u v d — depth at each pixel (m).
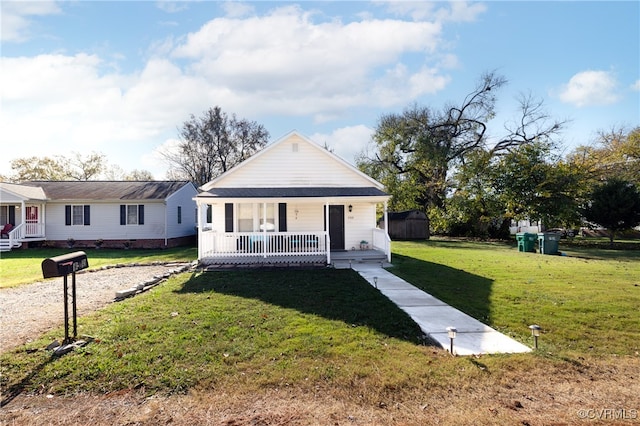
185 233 26.41
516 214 24.38
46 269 4.75
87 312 6.96
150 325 5.79
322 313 6.53
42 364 4.30
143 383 3.83
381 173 32.56
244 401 3.45
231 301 7.48
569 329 5.65
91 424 3.12
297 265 12.44
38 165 41.00
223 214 15.16
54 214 22.48
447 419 3.10
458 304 7.31
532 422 3.05
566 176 22.98
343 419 3.12
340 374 3.96
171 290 8.67
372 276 10.73
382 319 6.16
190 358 4.44
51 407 3.42
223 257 12.82
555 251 16.80
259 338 5.15
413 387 3.68
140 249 22.03
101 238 22.59
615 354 4.62
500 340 5.17
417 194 30.88
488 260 14.49
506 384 3.75
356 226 15.97
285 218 15.58
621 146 32.16
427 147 29.78
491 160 26.20
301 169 15.82
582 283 9.40
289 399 3.47
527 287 8.93
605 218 21.23
